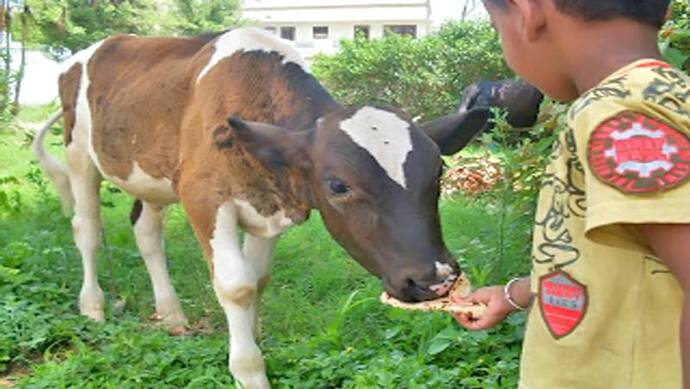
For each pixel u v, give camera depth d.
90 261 5.25
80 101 5.19
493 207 7.11
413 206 3.10
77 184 5.31
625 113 1.43
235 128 3.50
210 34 4.68
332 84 18.69
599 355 1.66
